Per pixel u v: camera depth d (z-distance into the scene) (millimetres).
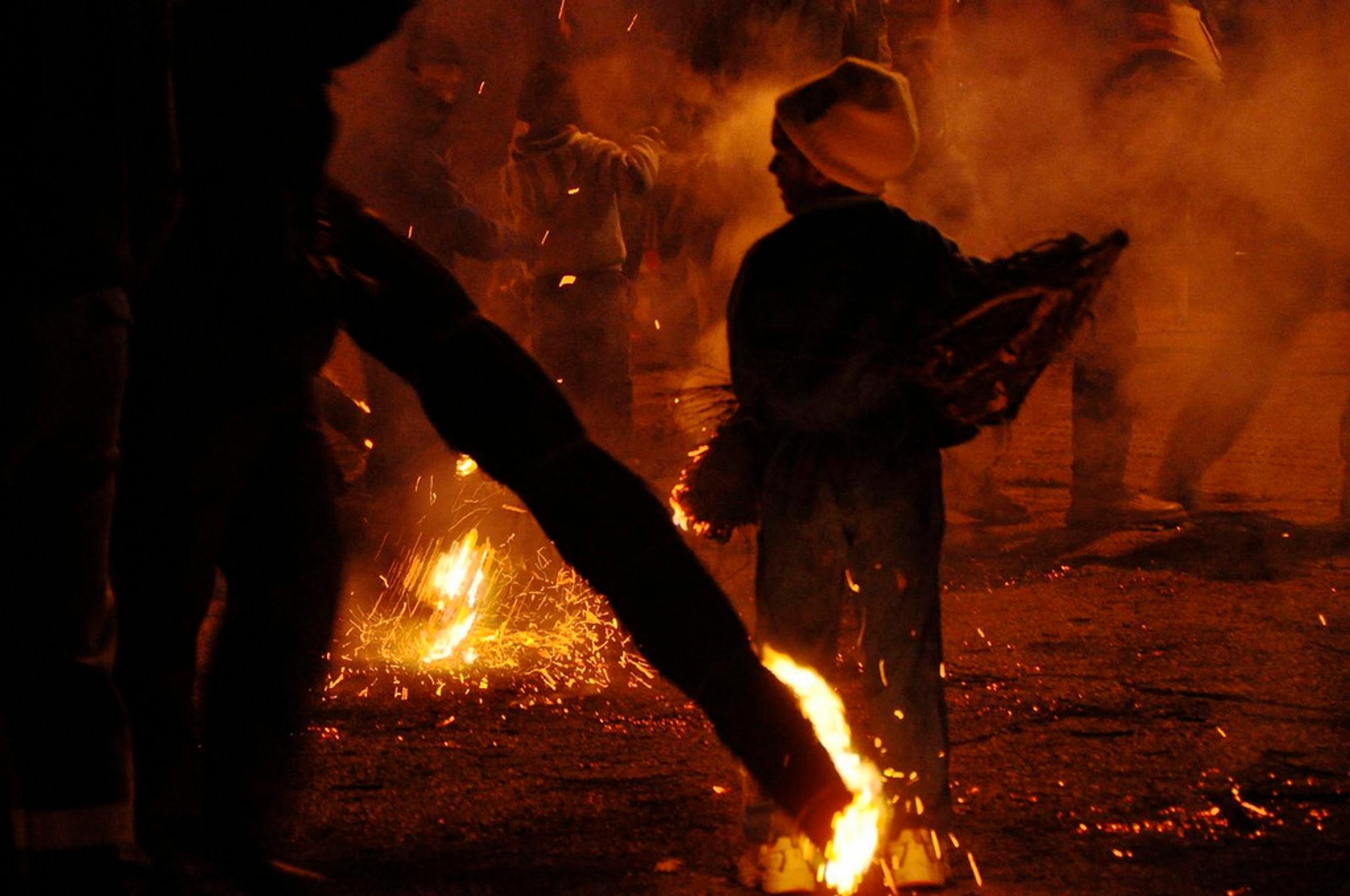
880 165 4824
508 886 5008
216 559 4457
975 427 4969
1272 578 8688
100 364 3766
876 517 4855
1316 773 5863
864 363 4809
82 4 3723
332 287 4457
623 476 4320
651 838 5398
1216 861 5082
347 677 7254
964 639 7695
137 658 4332
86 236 3721
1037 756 6066
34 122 3686
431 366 4410
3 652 3721
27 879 3658
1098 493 10227
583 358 10570
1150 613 8062
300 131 4344
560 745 6344
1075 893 4852
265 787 4641
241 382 4324
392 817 5605
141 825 4340
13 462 3723
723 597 4215
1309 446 12523
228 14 4316
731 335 5016
